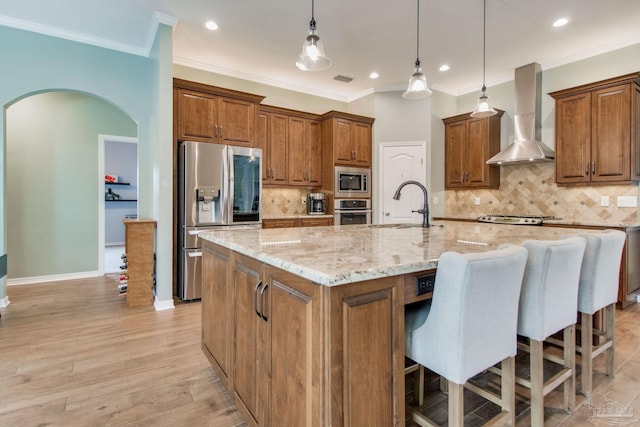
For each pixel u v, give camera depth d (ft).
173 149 11.91
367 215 17.15
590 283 6.14
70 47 11.44
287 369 3.93
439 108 17.06
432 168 16.72
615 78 11.34
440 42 12.39
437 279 4.01
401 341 3.85
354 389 3.43
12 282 13.98
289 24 11.14
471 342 3.90
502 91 15.97
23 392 6.23
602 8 10.16
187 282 11.69
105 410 5.73
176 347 8.20
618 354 7.83
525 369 7.20
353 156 16.76
